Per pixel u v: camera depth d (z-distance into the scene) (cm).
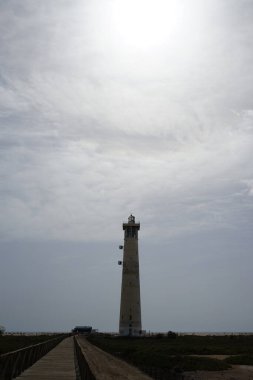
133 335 11950
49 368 3200
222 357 6931
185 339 12238
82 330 19775
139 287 12450
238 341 11844
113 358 6347
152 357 6022
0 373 2141
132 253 12625
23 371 2880
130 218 13050
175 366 5303
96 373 4347
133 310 12125
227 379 4525
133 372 4734
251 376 4772
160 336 12775
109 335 14838
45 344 4934
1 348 5562
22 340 9775
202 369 5225
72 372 2931
